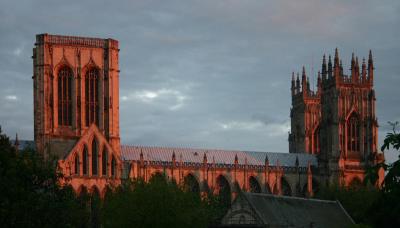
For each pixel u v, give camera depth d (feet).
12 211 486.38
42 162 567.59
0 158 517.55
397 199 335.67
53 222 517.96
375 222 349.20
